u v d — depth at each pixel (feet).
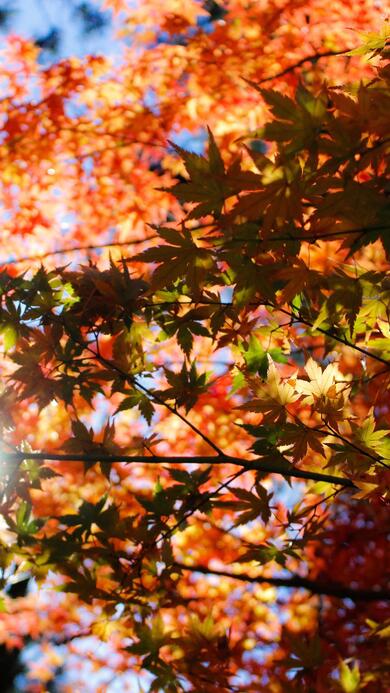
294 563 18.33
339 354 8.80
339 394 7.72
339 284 6.58
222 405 16.97
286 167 5.58
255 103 17.90
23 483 8.39
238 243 6.19
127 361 8.75
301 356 12.22
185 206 18.90
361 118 5.38
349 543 17.61
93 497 17.90
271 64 17.17
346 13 15.81
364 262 12.14
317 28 16.48
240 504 8.35
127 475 17.84
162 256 6.44
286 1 16.34
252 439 17.13
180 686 8.46
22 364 8.61
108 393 17.98
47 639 18.39
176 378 8.64
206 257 6.46
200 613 16.42
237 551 17.53
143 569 8.74
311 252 11.75
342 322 8.14
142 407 8.68
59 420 17.17
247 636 17.94
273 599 17.98
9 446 8.27
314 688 8.03
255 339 8.34
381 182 5.59
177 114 18.69
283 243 6.13
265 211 5.89
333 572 18.01
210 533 17.39
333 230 6.01
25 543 8.31
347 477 8.55
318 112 5.39
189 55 17.70
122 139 19.08
